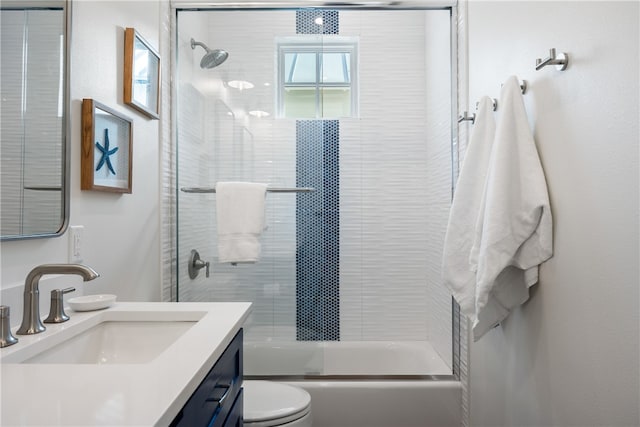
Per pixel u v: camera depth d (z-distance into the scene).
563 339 1.10
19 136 0.96
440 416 1.97
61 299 1.00
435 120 2.47
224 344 0.88
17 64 0.95
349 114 2.71
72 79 1.18
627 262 0.86
